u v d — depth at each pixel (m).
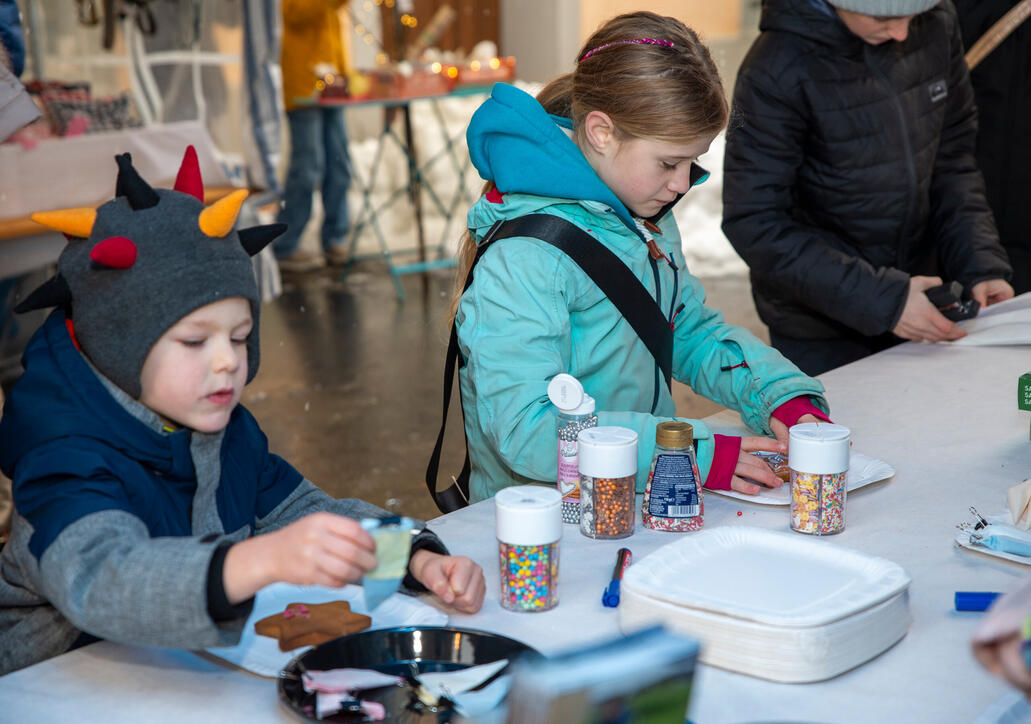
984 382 1.77
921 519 1.26
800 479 1.22
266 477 1.26
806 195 2.18
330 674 0.92
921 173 2.15
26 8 3.94
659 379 1.52
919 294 1.98
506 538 1.06
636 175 1.38
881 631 0.95
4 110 1.99
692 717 0.87
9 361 3.69
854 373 1.85
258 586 0.87
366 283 5.52
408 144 5.80
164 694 0.94
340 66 5.74
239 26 4.35
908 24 2.06
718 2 8.54
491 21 8.48
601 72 1.36
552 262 1.38
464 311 1.42
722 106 1.36
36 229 3.19
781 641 0.91
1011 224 2.74
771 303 2.29
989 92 2.66
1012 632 0.56
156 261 1.00
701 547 1.08
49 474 0.99
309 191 5.85
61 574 0.91
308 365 4.31
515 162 1.40
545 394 1.33
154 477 1.08
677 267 1.61
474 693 0.90
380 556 0.86
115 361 1.02
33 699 0.93
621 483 1.22
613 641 0.67
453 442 3.55
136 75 4.17
